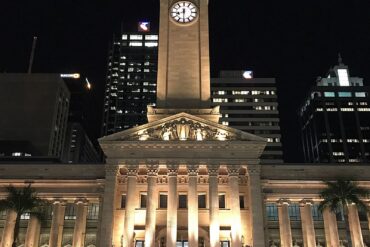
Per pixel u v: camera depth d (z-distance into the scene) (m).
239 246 73.62
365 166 85.81
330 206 73.38
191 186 76.69
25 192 74.38
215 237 73.50
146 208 75.75
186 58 91.88
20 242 83.38
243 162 78.50
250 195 76.94
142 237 77.56
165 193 81.56
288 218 82.38
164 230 78.25
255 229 75.00
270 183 83.50
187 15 95.38
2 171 86.31
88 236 84.31
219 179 82.19
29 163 87.88
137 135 80.25
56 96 197.25
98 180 83.25
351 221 82.19
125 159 78.56
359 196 81.75
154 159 78.31
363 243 81.94
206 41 93.12
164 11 96.12
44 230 84.56
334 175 85.12
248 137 79.69
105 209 75.81
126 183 81.69
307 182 83.62
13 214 83.94
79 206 83.31
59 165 86.31
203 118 85.25
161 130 80.56
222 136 80.06
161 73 90.81
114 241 77.69
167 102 88.44
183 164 78.12
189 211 75.12
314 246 80.38
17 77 198.62
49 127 191.00
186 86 89.75
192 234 73.81
